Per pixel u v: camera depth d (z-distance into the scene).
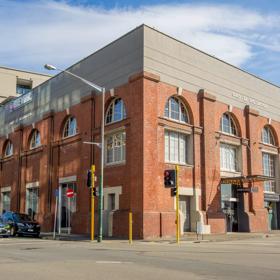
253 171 35.12
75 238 26.58
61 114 35.91
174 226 27.47
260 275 9.69
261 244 21.34
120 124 29.03
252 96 36.72
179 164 29.14
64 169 34.75
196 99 31.16
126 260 12.74
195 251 16.34
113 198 29.30
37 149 38.84
